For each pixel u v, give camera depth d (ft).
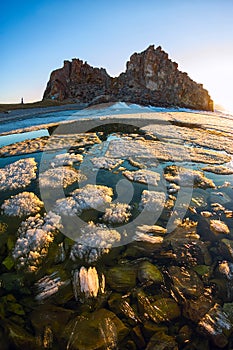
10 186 29.32
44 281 16.15
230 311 14.17
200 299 15.03
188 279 16.67
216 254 19.44
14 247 19.01
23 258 17.97
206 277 16.97
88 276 16.35
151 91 182.29
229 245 20.34
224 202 28.17
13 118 96.17
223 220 24.39
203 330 12.94
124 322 13.32
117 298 14.92
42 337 12.25
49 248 19.02
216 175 36.65
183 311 14.23
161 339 12.38
